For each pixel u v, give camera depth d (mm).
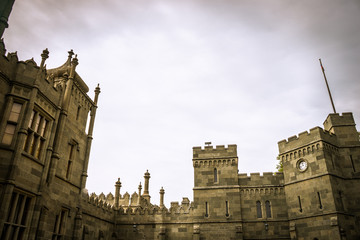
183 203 35688
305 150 32312
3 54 17750
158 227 34781
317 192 30078
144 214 35719
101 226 32469
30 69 19031
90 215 29984
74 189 24922
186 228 34188
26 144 18328
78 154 25984
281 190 33500
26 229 17812
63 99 23312
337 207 28438
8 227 16453
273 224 32281
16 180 17000
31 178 18422
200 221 33281
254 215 33000
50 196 20609
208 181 35031
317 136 31578
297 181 32031
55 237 21688
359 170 31203
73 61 25219
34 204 18625
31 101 18375
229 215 33031
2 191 16156
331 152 31531
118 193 37219
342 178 30781
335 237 27312
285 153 34094
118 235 35312
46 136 20344
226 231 32375
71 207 24188
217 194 34156
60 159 22906
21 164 17516
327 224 28297
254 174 34812
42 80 19891
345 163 31766
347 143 32656
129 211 36156
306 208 30484
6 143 17078
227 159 35531
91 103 29125
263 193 33781
